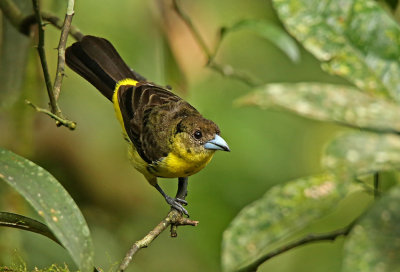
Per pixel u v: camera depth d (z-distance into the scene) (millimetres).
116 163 12070
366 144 3426
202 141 8430
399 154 3379
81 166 11914
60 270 6043
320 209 4469
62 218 4152
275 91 3814
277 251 5332
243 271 5469
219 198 11273
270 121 12266
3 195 9281
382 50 4262
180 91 10312
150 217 12008
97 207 11930
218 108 12133
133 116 8906
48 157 11820
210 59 9508
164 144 8484
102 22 9867
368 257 3357
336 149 3416
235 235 4379
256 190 11453
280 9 4543
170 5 10070
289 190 4531
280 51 13430
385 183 6766
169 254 11258
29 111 10070
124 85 9109
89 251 4117
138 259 11180
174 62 10117
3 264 8219
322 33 4410
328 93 3795
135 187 12133
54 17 8711
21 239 9086
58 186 4289
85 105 11969
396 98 4031
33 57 9922
